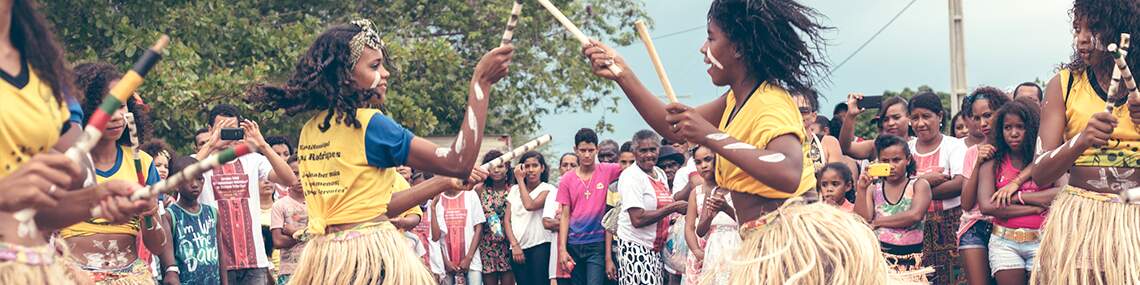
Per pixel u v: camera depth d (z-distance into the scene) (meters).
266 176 9.46
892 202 8.24
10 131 3.51
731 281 4.86
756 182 4.84
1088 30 5.45
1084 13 5.44
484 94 5.27
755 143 4.80
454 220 10.62
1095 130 5.12
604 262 10.32
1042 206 7.24
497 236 10.81
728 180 4.97
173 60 15.56
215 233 8.08
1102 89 5.50
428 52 18.94
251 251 8.72
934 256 8.36
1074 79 5.61
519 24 21.47
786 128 4.71
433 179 5.73
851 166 9.09
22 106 3.54
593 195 10.35
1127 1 5.36
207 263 7.95
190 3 17.06
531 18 21.14
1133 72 5.43
